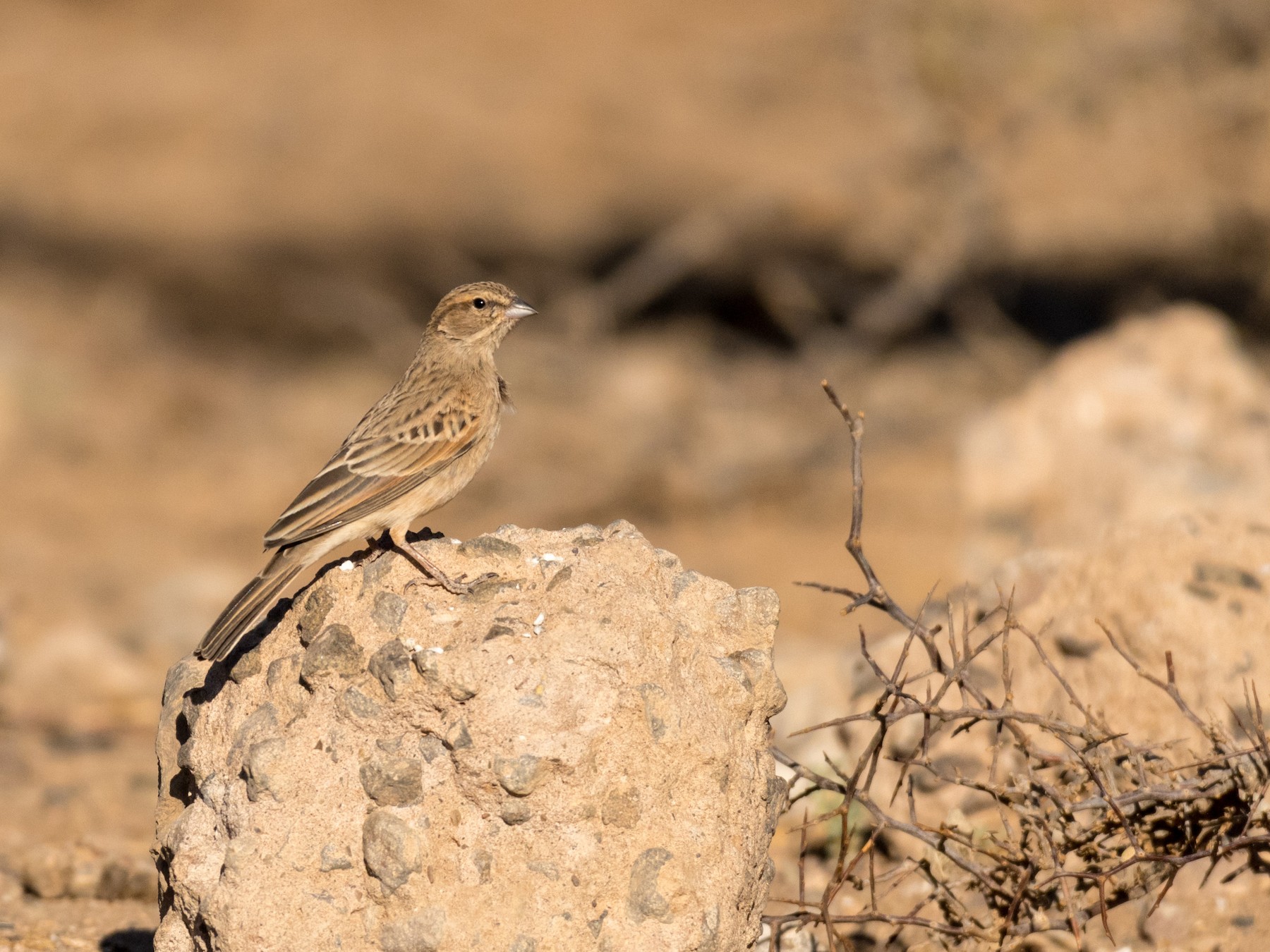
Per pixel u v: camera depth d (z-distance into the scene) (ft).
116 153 116.57
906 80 60.03
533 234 99.40
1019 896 20.22
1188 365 41.75
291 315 87.71
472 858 18.03
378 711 18.53
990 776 22.53
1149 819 21.47
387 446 24.56
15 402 71.10
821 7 142.61
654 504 61.93
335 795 18.39
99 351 80.38
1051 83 58.80
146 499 64.23
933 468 65.62
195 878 18.71
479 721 18.04
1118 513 40.01
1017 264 80.23
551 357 71.26
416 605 19.01
